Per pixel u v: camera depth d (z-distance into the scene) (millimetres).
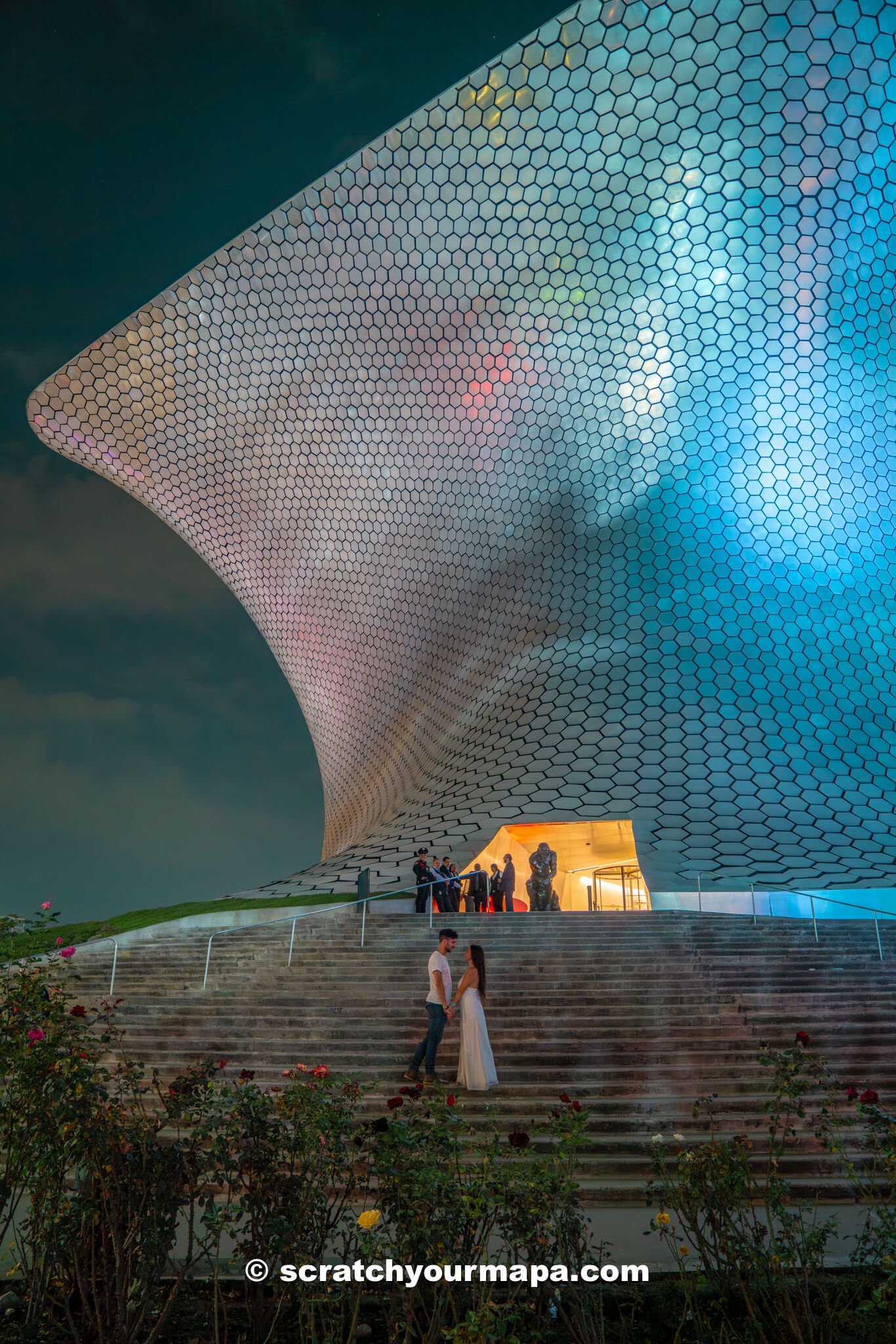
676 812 18203
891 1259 3391
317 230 23281
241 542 29328
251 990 9695
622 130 20656
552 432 23875
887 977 9461
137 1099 4105
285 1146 3855
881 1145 3938
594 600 23000
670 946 10656
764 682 21141
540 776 19641
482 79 20500
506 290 22812
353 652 28406
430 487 25672
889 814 18328
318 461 26750
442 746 23859
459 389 24344
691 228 21516
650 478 23234
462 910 16703
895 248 21594
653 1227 3689
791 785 18969
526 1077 7457
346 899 15766
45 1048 3881
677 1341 3482
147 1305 3635
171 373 26500
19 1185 3957
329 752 29703
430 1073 7430
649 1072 7426
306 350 25047
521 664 23219
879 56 19594
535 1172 3639
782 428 22656
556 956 10305
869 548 22531
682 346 22547
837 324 22125
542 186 21453
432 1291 3586
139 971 10938
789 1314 3438
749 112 20250
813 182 20875
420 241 22766
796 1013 8414
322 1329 3732
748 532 22688
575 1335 3531
